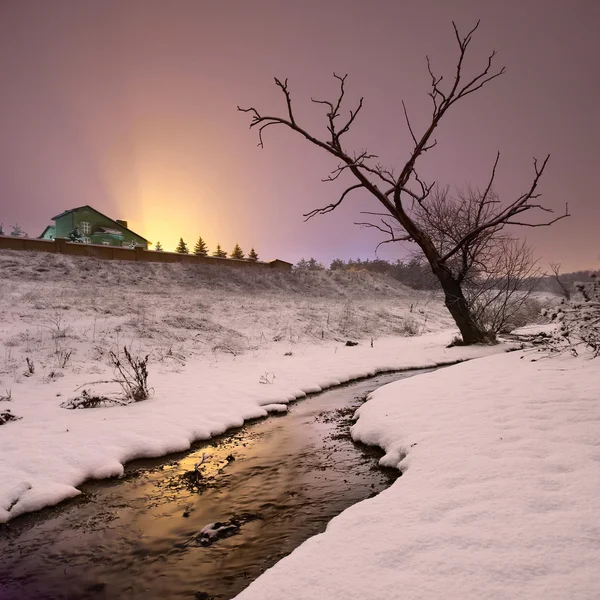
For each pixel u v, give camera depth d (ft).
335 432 22.07
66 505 15.03
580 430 14.10
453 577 7.50
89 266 90.79
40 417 24.03
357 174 44.70
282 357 50.03
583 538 8.09
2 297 58.85
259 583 8.32
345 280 134.00
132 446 19.65
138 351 44.88
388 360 44.55
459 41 39.19
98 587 10.43
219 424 23.36
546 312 29.50
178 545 12.10
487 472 11.96
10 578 10.98
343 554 8.84
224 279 108.88
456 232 51.37
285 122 41.78
